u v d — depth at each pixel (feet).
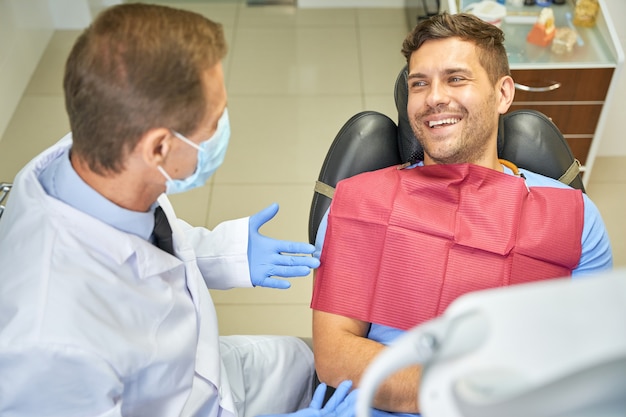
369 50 12.35
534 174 5.19
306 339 5.93
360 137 5.28
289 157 10.10
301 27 13.01
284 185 9.62
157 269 3.94
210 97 3.48
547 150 5.30
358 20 13.19
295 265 4.93
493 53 4.80
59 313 3.40
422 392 1.72
